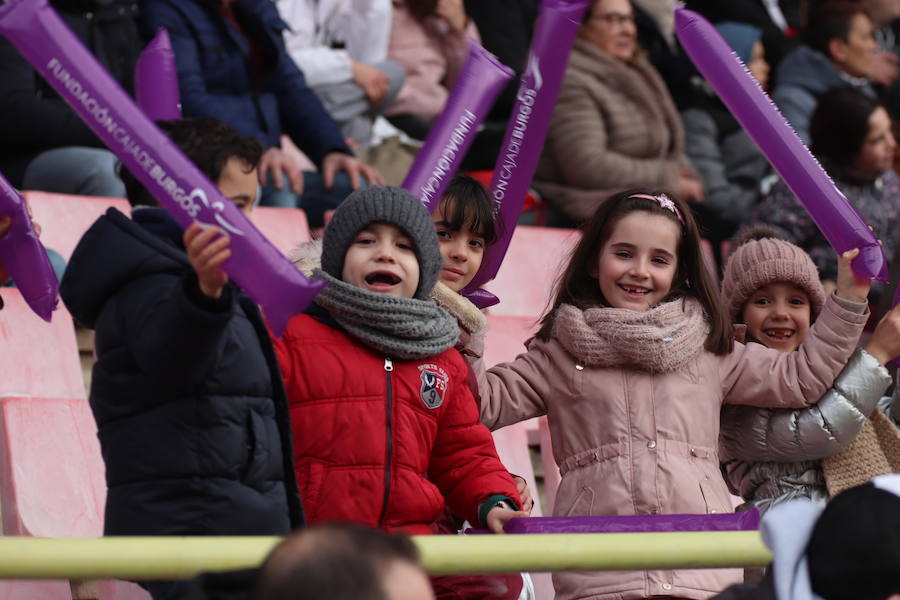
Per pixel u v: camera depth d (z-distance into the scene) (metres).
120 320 9.92
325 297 11.34
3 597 13.70
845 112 24.77
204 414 9.85
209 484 9.84
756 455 13.70
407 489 11.16
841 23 28.33
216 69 20.80
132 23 20.53
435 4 25.03
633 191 13.68
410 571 6.10
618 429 12.81
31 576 8.55
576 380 13.09
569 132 23.22
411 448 11.27
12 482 14.88
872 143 24.78
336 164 21.84
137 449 9.85
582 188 23.23
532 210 23.44
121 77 20.33
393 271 11.42
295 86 21.88
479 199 13.36
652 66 25.38
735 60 12.98
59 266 17.50
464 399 11.87
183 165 9.52
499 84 13.27
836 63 28.44
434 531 11.88
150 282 9.94
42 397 16.62
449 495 11.79
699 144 25.45
